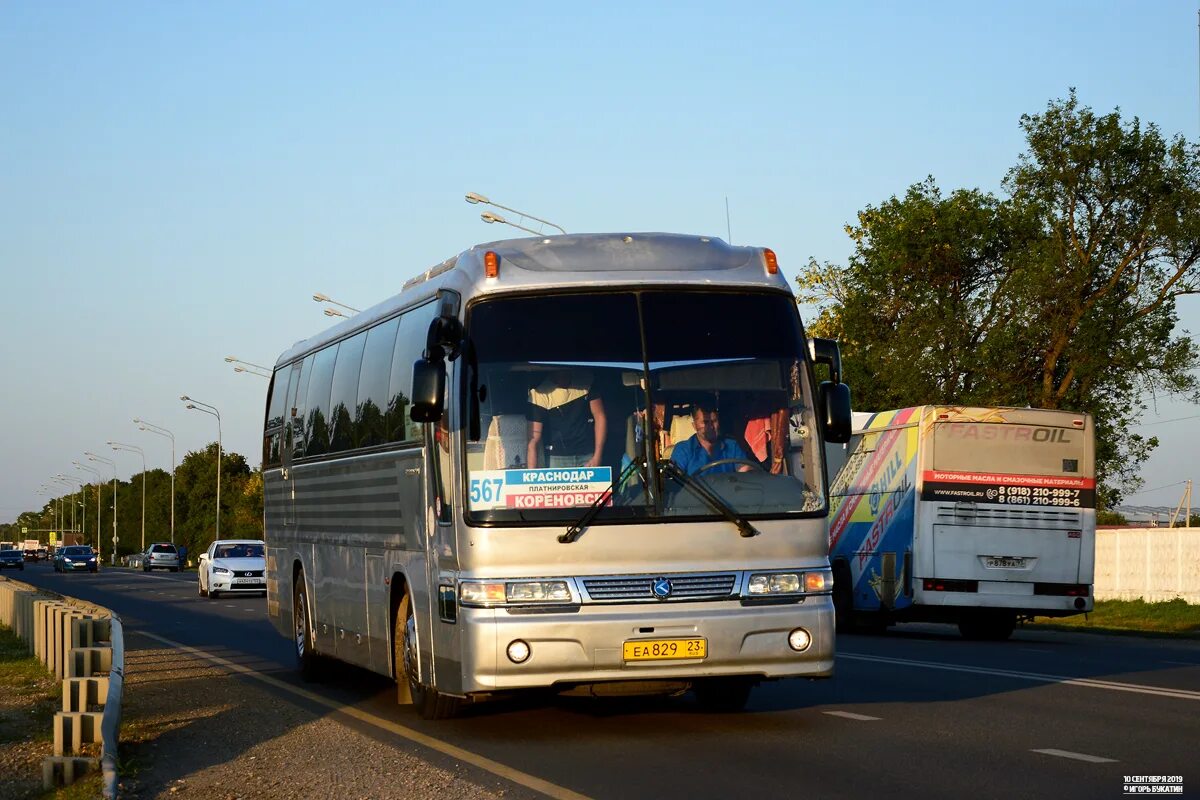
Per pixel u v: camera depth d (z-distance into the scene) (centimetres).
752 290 1119
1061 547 2438
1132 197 4794
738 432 1085
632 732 1147
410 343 1284
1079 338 4566
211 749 1139
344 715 1330
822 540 1089
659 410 1074
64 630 1628
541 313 1089
